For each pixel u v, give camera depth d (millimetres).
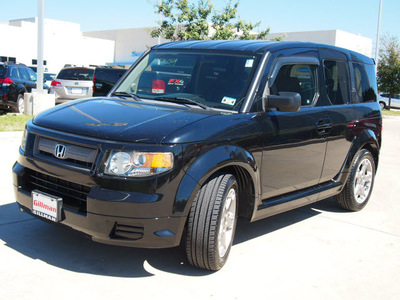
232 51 4500
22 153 3932
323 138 4906
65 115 3898
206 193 3574
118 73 8594
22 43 38625
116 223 3375
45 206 3639
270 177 4281
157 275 3730
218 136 3664
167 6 16391
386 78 33625
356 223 5547
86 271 3697
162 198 3348
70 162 3531
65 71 15531
